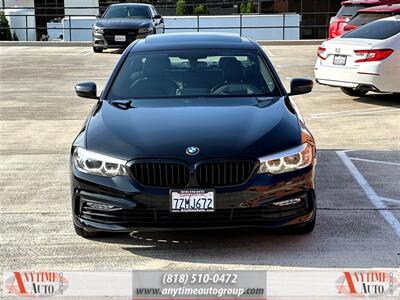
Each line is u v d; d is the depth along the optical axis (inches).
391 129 440.5
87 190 229.0
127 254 233.5
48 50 1089.4
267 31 1291.8
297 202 228.7
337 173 337.4
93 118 258.2
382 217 269.0
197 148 223.6
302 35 1397.6
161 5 1547.7
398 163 354.9
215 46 310.8
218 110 257.3
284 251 233.6
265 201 222.4
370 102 549.6
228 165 221.1
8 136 442.9
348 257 227.8
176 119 247.0
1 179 338.3
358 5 788.6
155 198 219.8
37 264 225.9
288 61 888.9
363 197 296.8
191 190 219.0
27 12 1389.0
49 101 585.6
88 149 232.7
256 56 304.8
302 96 588.4
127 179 222.7
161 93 282.8
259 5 1483.8
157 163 221.1
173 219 221.5
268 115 250.7
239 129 236.2
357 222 263.1
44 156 387.5
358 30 541.0
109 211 225.1
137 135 234.1
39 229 260.5
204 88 285.1
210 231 251.9
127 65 300.5
